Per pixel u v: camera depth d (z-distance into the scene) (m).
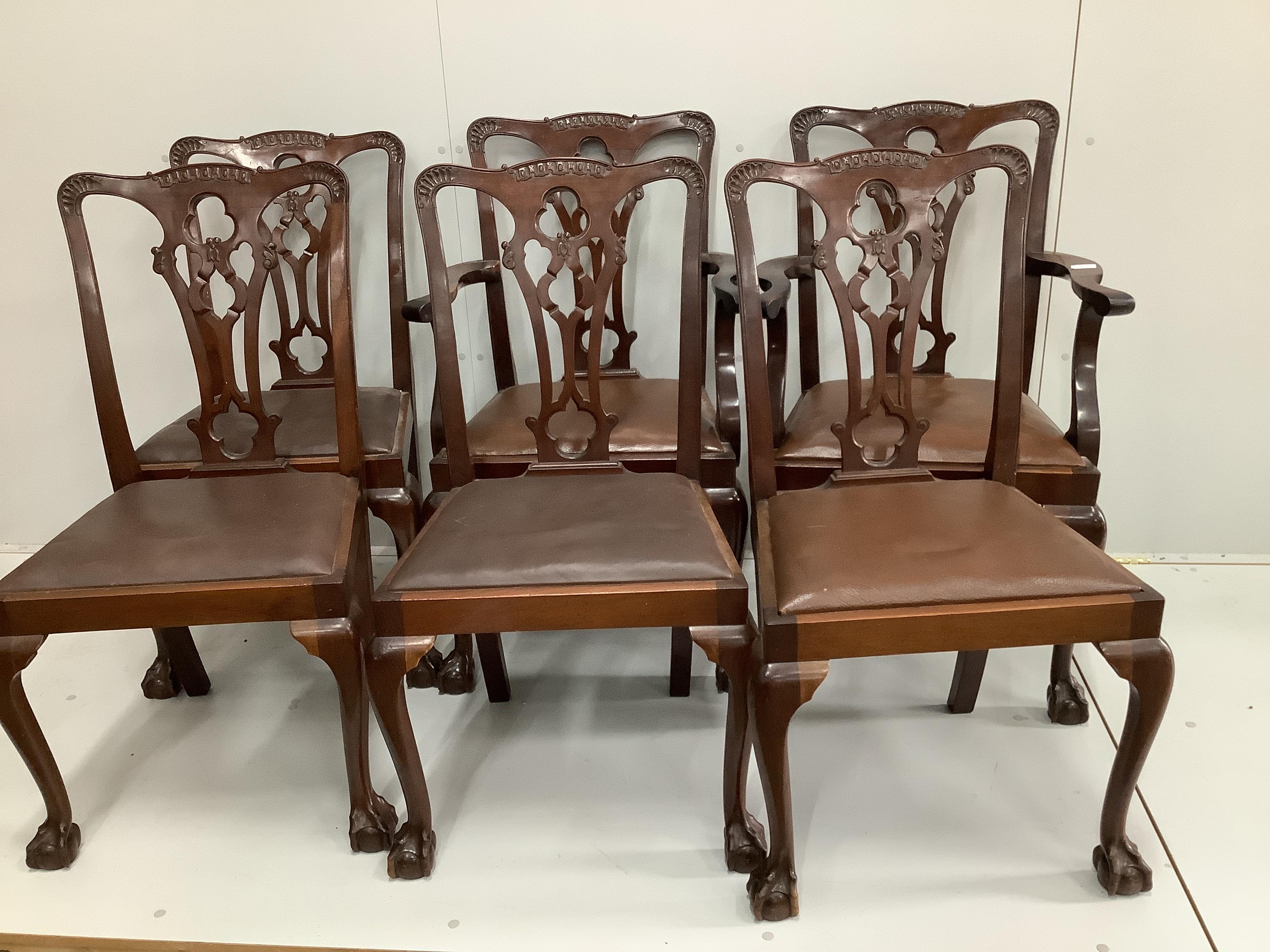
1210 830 1.29
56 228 1.95
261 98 1.83
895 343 1.81
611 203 1.32
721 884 1.24
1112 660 1.06
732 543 1.51
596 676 1.73
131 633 1.94
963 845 1.29
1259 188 1.75
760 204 1.85
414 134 1.84
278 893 1.26
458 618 1.13
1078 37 1.68
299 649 1.86
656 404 1.59
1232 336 1.86
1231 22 1.65
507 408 1.61
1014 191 1.25
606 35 1.74
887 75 1.74
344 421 1.41
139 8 1.78
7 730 1.22
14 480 2.20
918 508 1.22
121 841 1.36
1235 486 1.98
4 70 1.83
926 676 1.69
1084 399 1.43
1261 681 1.61
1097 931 1.14
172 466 1.50
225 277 1.38
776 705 1.06
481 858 1.30
